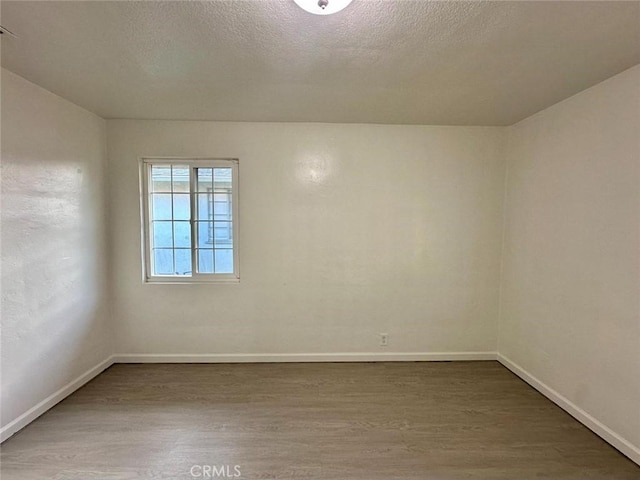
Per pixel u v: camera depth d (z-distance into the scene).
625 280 2.02
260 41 1.70
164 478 1.81
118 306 3.22
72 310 2.69
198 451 2.02
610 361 2.12
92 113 2.90
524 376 2.97
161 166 3.24
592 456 2.01
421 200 3.29
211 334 3.29
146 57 1.88
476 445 2.10
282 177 3.21
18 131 2.17
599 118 2.20
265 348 3.32
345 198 3.25
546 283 2.70
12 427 2.14
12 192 2.13
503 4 1.38
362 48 1.77
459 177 3.28
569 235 2.46
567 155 2.48
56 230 2.51
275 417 2.38
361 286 3.32
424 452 2.03
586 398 2.30
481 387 2.85
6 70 2.06
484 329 3.40
